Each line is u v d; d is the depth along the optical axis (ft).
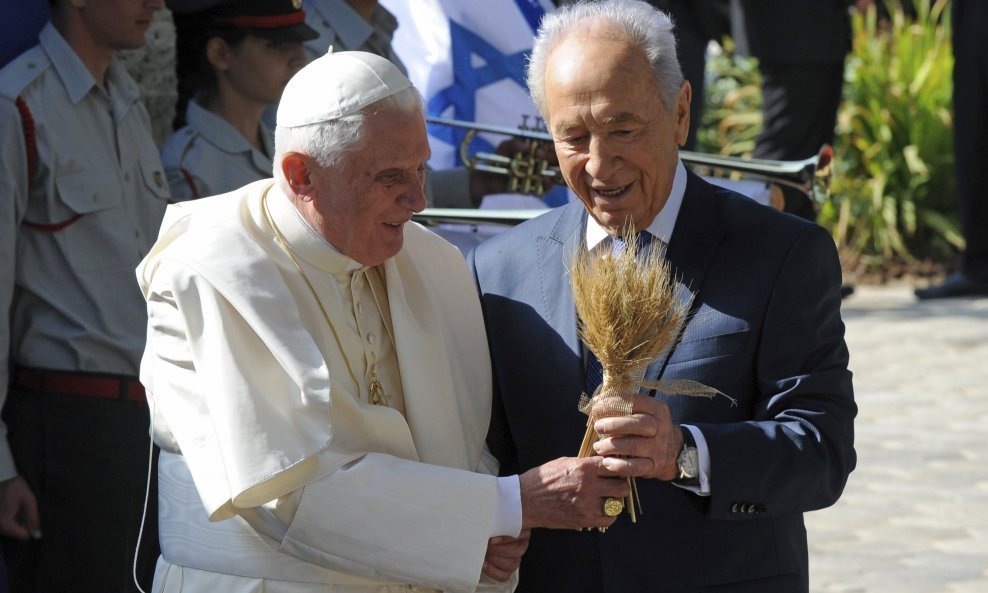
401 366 16.84
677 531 16.49
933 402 44.68
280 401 15.60
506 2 31.86
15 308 22.70
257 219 16.52
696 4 49.01
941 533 33.68
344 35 28.35
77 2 22.93
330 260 16.35
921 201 73.61
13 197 21.99
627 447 15.24
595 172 16.26
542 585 17.26
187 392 15.98
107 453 22.65
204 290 15.89
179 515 16.74
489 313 18.02
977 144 59.11
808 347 16.37
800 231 16.78
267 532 15.92
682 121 16.96
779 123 53.72
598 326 15.19
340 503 15.62
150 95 28.96
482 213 24.72
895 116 73.31
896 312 59.06
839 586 30.48
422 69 31.71
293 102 15.85
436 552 15.69
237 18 25.67
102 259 22.89
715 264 16.76
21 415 22.58
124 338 22.88
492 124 31.73
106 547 22.75
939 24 80.02
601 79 15.92
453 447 16.81
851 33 53.78
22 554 22.65
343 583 16.34
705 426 15.79
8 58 23.43
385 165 15.49
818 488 15.94
